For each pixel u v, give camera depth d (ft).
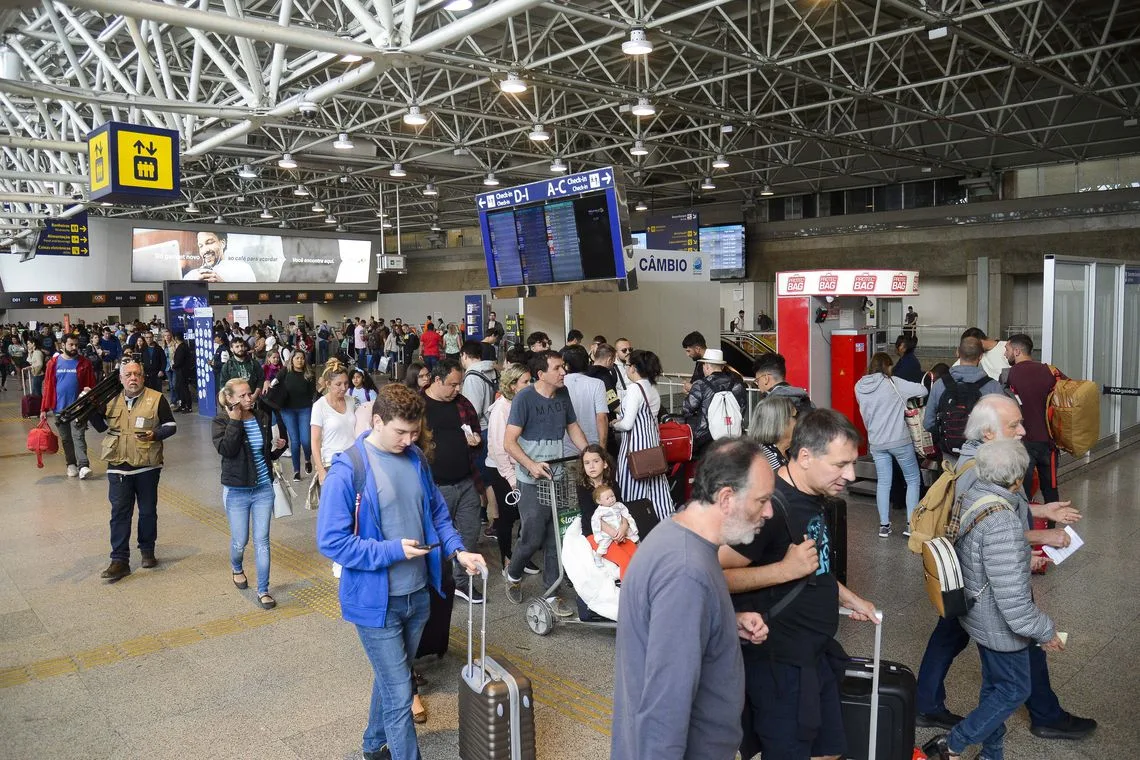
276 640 16.81
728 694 6.97
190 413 56.54
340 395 21.36
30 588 20.22
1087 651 15.24
